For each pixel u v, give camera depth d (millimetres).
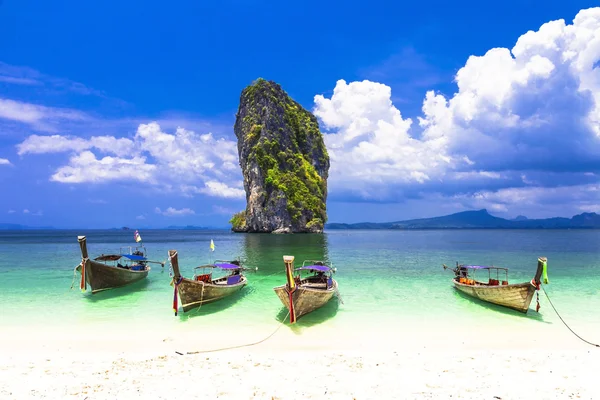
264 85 146375
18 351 13539
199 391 9703
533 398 9289
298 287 17391
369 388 9922
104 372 11141
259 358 12594
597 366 11656
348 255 50812
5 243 87312
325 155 154500
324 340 15055
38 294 23688
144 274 28938
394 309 19953
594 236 125812
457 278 25500
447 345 14398
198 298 19781
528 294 18469
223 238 105250
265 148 132750
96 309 20000
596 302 21609
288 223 128125
